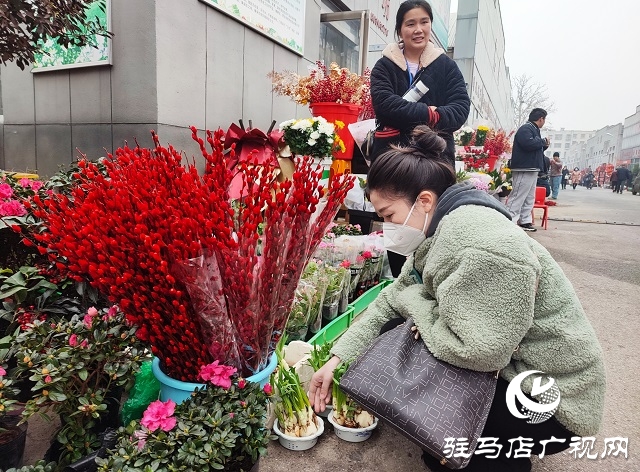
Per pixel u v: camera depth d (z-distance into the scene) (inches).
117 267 46.4
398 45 119.6
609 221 372.2
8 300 70.1
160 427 45.6
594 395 54.9
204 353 52.4
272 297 52.2
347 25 302.7
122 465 42.9
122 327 55.1
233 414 48.1
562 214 423.8
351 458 69.9
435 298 59.2
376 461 69.4
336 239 124.0
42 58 171.3
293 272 53.4
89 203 47.0
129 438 46.6
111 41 151.2
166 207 44.8
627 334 122.0
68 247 45.5
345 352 66.3
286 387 69.9
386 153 59.3
